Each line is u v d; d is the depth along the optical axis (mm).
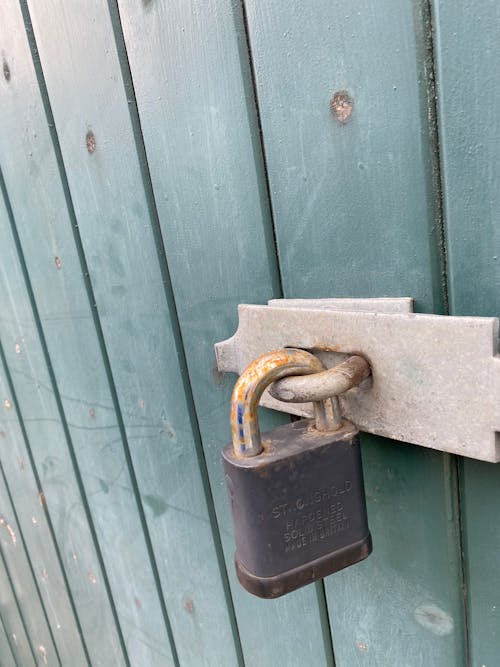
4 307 521
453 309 184
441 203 180
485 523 197
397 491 224
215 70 237
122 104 293
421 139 178
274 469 189
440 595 221
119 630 527
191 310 299
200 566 370
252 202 242
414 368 181
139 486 407
